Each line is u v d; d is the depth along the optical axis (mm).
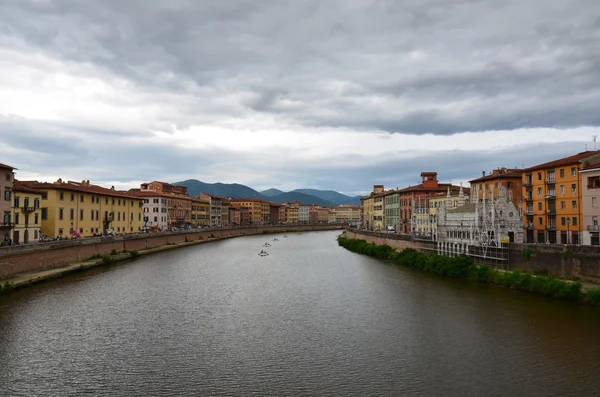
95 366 39062
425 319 53062
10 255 70938
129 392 34188
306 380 36406
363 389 34750
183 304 61219
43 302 60062
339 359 40812
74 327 49750
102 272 86438
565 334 46312
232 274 88312
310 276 85750
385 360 40500
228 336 47344
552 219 94312
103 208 126812
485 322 51125
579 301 58312
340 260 113375
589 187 81750
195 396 33656
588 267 63625
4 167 85625
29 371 37844
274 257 121500
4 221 85812
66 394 33781
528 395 33594
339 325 51188
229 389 34781
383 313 56125
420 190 154250
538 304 58281
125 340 45844
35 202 98688
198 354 42062
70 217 109250
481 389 34625
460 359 40531
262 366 39219
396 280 79375
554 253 68250
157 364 39594
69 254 90125
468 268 80562
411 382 35938
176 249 141125
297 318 54219
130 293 67562
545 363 39281
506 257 76875
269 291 70500
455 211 94375
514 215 82812
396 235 121250
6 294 63906
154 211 175625
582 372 37344
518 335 46438
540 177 97125
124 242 117688
